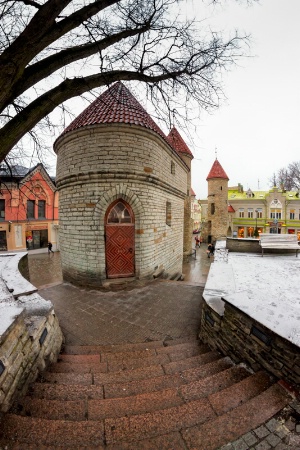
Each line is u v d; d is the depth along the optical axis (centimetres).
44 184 2264
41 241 2316
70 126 771
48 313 327
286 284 585
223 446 163
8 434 173
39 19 258
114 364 318
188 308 552
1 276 477
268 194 3622
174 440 169
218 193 3198
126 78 388
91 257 725
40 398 231
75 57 328
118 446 165
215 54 455
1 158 291
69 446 164
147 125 722
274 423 179
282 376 233
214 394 219
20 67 258
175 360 334
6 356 214
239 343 297
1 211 2019
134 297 626
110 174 692
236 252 1002
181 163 1147
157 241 835
